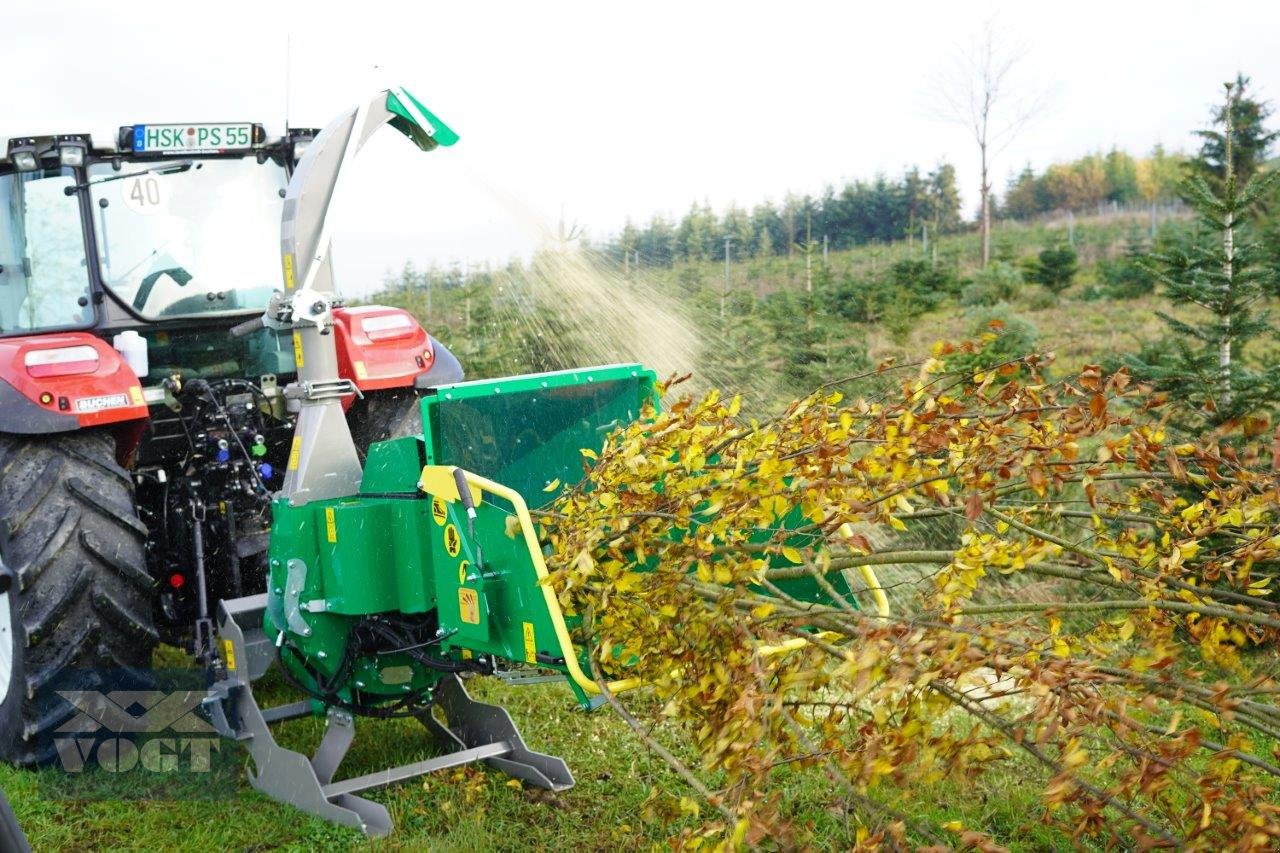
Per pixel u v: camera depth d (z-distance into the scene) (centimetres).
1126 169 4244
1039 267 1941
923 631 281
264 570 520
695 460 335
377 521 396
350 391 429
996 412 338
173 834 400
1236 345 667
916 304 1345
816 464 321
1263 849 250
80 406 464
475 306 1242
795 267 1888
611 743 473
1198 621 338
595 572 342
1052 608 317
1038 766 406
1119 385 319
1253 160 1842
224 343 563
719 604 325
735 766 297
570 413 428
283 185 570
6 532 456
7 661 473
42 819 411
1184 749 266
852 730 365
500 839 392
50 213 529
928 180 3133
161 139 529
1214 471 339
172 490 521
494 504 355
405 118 445
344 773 455
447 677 463
